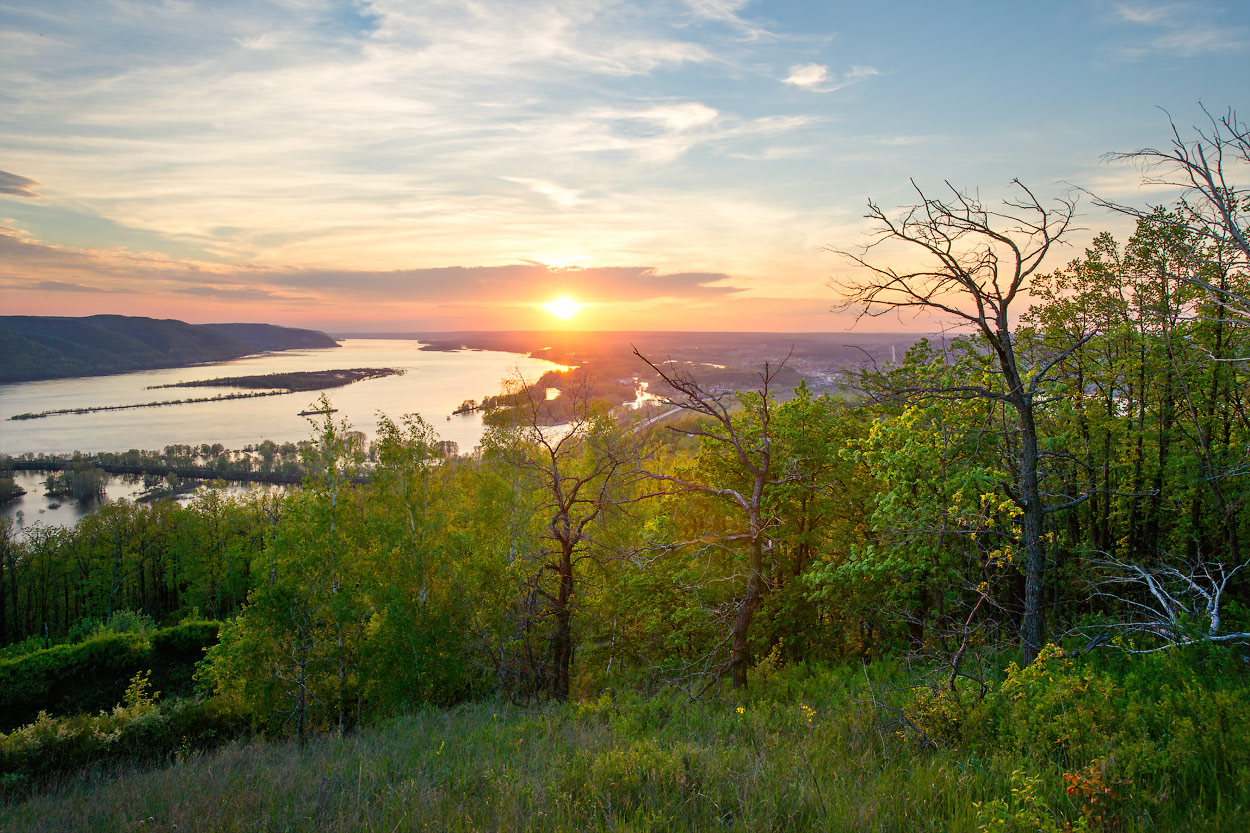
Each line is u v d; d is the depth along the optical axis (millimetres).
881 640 16266
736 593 16422
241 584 62219
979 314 9781
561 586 17594
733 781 6664
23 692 29719
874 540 14359
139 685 25906
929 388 10539
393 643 19547
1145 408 14719
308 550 20750
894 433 12719
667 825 5875
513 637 18391
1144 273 13656
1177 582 12375
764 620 16938
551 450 18453
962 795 6078
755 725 9445
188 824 7559
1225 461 13109
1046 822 4957
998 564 10812
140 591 72000
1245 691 7227
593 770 7359
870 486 16641
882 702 9406
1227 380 12539
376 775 8758
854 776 6883
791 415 17453
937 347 13688
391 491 23188
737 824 5715
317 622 20375
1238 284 11641
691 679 13977
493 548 22172
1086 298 14680
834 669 14180
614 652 19625
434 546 22047
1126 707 7117
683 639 16422
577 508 21297
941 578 12734
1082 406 14609
